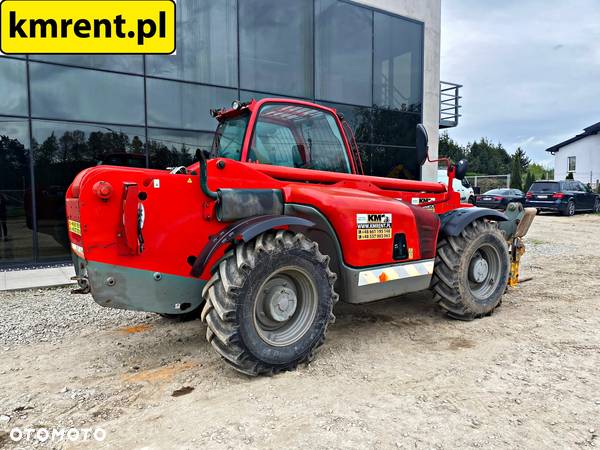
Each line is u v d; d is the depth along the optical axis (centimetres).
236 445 231
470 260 438
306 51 1059
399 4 1215
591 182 3144
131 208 282
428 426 246
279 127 378
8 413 270
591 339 384
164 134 881
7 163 754
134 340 396
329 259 333
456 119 1652
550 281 625
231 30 951
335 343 378
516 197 1984
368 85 1168
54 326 442
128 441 238
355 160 448
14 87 751
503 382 300
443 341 382
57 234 796
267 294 313
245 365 298
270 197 333
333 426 247
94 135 816
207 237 317
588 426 246
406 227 385
